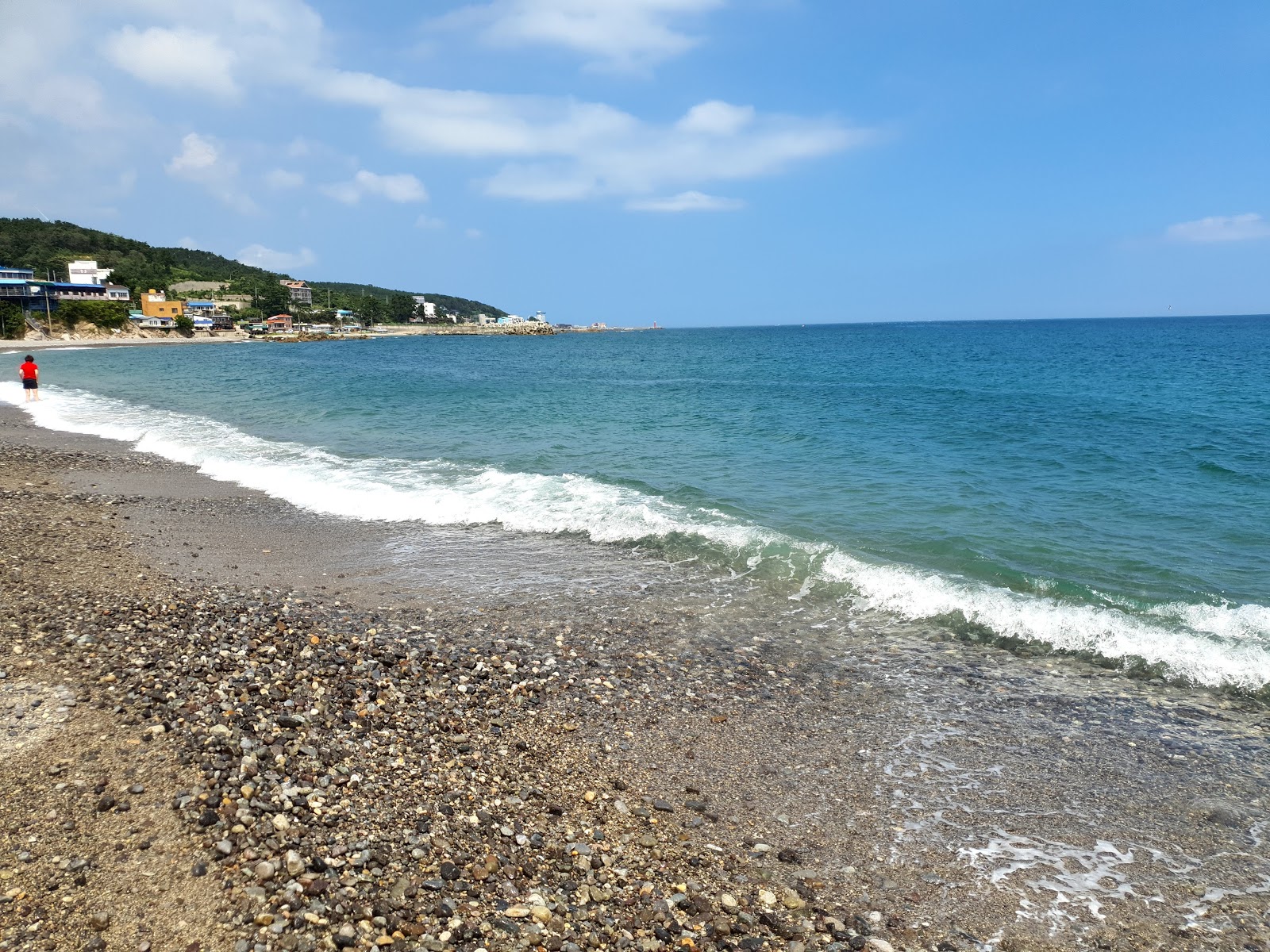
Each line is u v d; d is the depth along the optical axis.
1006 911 5.37
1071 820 6.42
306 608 10.57
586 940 4.80
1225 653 9.35
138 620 9.48
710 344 157.25
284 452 22.89
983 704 8.42
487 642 9.70
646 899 5.28
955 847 6.05
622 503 16.61
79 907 4.70
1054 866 5.84
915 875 5.72
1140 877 5.71
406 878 5.14
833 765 7.21
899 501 17.19
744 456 23.22
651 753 7.32
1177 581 12.05
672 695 8.50
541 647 9.65
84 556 12.42
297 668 8.33
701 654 9.60
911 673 9.16
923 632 10.30
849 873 5.73
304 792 5.97
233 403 37.53
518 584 11.97
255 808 5.67
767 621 10.65
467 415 34.03
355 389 47.25
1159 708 8.32
